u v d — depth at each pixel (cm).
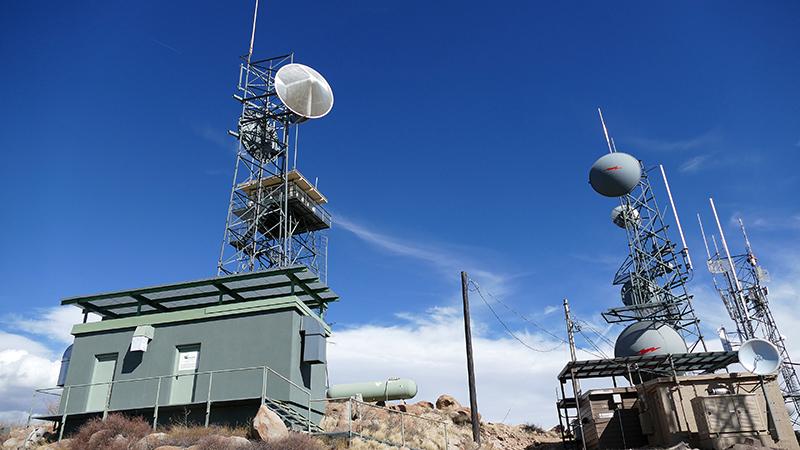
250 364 2273
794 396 3944
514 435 3772
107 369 2439
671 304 3675
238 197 3788
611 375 3188
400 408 3647
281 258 3700
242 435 1953
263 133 4009
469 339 3338
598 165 4269
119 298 2609
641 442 2786
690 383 2575
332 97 3869
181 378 2319
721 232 4925
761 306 4678
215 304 2764
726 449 2247
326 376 2756
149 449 1719
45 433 2364
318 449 1831
